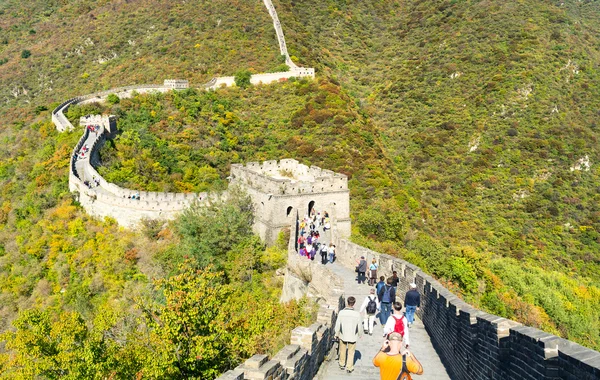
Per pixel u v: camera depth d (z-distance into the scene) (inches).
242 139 2847.0
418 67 4252.0
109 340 777.6
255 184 1576.0
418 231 1948.8
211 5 5201.8
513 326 335.3
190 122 2938.0
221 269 1378.0
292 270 1122.0
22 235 1815.9
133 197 1785.2
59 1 6171.3
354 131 2849.4
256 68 3939.5
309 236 1208.2
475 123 3203.7
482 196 2652.6
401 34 5128.0
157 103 3134.8
